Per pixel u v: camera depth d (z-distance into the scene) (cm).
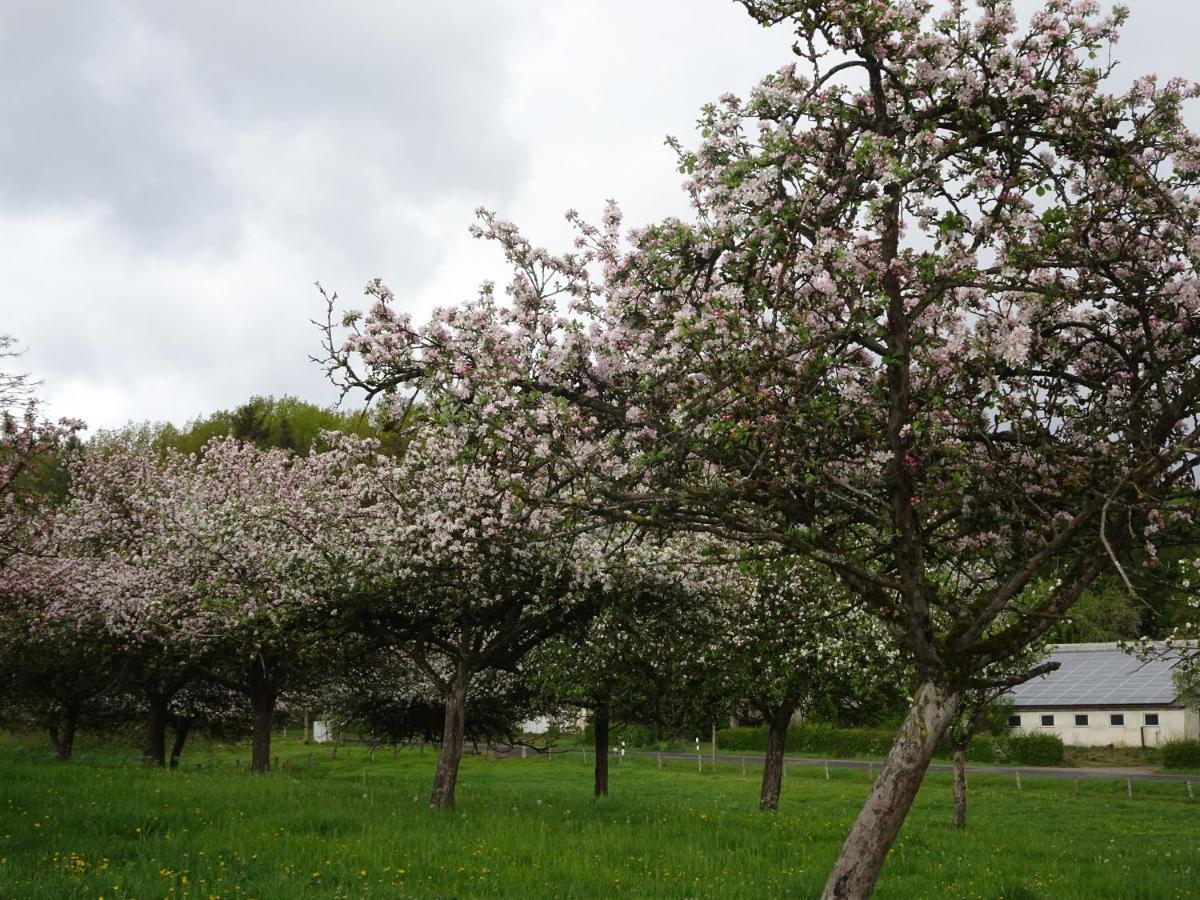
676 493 991
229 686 3309
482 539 2138
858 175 992
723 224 1019
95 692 3928
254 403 8338
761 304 1012
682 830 2048
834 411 963
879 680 2611
